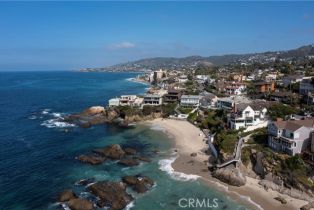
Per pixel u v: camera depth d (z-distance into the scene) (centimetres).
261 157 7056
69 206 5675
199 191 6375
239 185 6594
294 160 6450
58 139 10238
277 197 6038
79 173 7281
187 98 14200
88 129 11681
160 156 8531
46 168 7588
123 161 7938
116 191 6128
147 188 6481
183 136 10444
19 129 11569
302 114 9644
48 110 15875
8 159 8212
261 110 9688
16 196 6112
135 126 12094
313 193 5959
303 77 14375
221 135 8594
